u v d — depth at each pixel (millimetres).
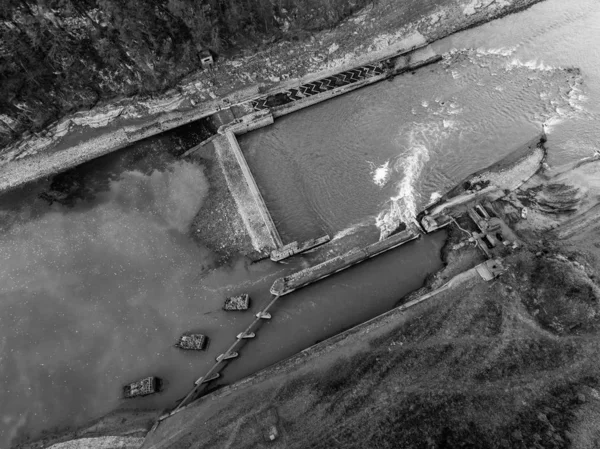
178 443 28469
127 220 38250
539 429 25922
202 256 36219
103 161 41594
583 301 29984
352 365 29688
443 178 38500
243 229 36812
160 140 42188
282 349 32250
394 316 31219
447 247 34938
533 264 32125
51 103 41531
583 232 33438
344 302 33656
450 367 28859
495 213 35312
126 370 32125
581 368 27906
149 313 34062
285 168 40406
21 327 34031
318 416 28156
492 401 27344
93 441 29500
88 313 34312
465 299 31344
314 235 36719
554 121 40656
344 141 41469
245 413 28859
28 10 37094
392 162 39719
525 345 29125
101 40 39750
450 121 41562
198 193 39031
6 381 32250
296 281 33906
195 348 32156
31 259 36812
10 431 30688
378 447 26547
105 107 42656
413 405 27719
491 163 38750
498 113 41594
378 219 36844
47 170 41094
